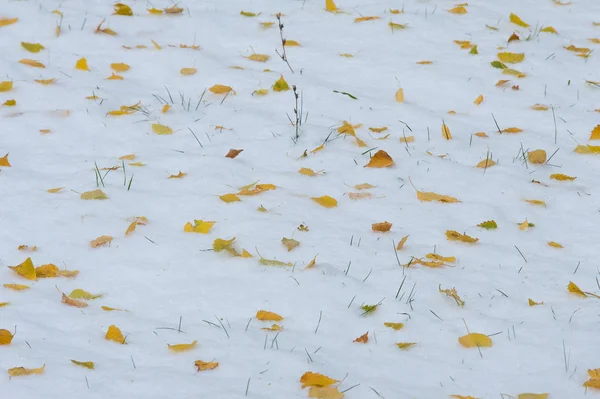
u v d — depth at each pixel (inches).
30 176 241.1
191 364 170.4
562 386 166.9
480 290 198.7
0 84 286.2
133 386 162.4
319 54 326.3
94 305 189.6
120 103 286.4
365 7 367.9
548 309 191.3
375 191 241.0
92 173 243.6
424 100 297.7
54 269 199.2
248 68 316.2
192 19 348.2
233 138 267.6
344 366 171.9
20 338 175.5
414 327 184.9
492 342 179.8
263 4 368.2
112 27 338.6
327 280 198.4
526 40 339.6
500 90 303.6
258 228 219.8
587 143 272.2
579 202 239.0
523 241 220.7
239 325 183.2
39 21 334.3
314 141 265.7
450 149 265.9
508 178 248.8
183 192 235.9
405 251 213.5
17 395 158.4
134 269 202.4
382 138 270.1
